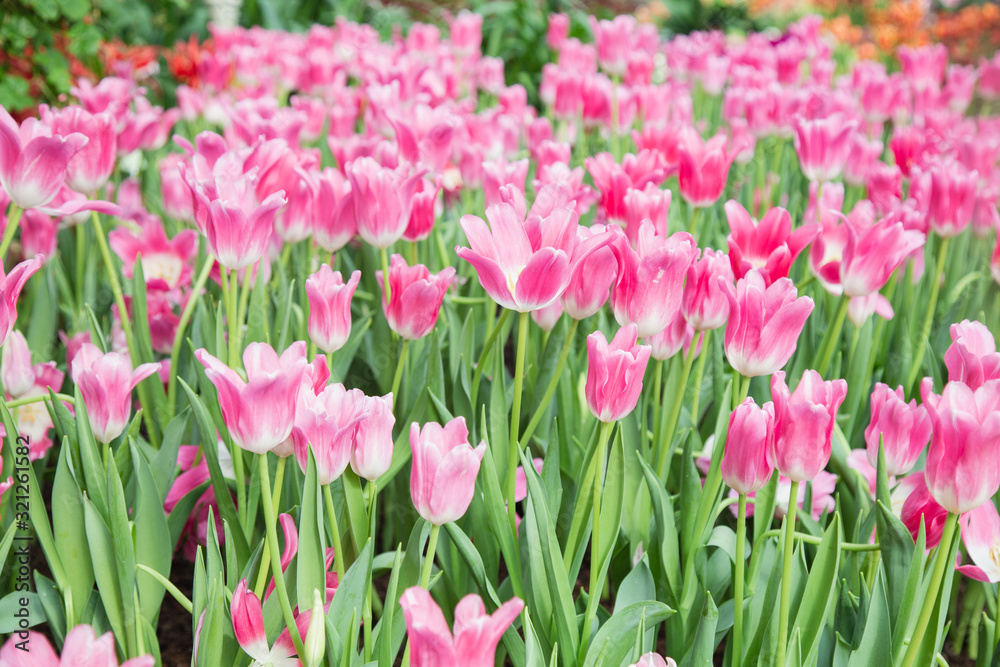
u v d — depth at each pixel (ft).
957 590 6.53
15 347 5.93
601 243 4.21
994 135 13.28
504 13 25.62
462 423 3.96
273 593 4.50
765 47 17.08
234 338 5.48
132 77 14.89
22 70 11.19
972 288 9.02
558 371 5.13
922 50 14.24
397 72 10.64
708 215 9.07
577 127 13.23
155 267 7.89
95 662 3.17
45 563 6.33
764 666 4.59
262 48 15.58
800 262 8.79
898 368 7.78
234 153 5.59
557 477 5.27
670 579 5.25
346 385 7.00
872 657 4.45
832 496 6.50
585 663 4.59
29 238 7.60
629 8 30.58
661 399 7.59
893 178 9.11
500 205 4.40
